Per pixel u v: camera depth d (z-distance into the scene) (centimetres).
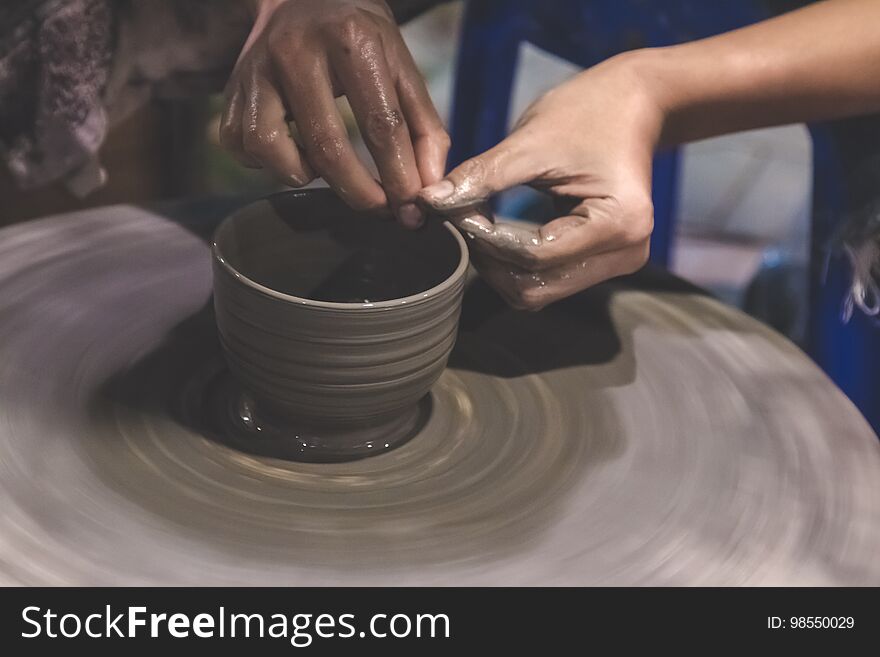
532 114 100
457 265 89
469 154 161
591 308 109
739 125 111
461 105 158
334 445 90
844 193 120
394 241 96
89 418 90
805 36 108
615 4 142
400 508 83
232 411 94
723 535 80
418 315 83
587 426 93
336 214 96
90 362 97
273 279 97
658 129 105
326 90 89
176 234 118
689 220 242
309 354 82
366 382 85
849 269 123
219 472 86
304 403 86
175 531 78
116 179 189
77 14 114
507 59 153
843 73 107
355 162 89
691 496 84
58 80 118
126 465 85
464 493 85
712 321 109
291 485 85
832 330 128
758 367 102
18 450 84
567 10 145
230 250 92
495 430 94
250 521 80
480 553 78
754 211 244
